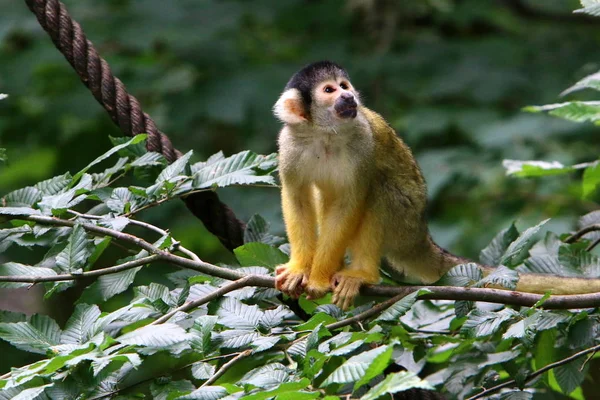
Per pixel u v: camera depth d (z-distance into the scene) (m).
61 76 18.91
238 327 7.54
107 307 15.80
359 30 20.69
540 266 9.45
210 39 18.81
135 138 8.75
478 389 8.91
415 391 9.12
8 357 15.00
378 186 10.78
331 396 6.14
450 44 19.67
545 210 16.64
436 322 9.36
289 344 7.67
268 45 20.05
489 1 20.94
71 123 19.19
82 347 6.71
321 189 10.67
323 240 10.16
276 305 9.31
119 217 8.30
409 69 19.06
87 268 8.16
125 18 18.83
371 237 10.54
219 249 17.78
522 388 8.38
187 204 9.98
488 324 7.74
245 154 9.16
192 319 8.01
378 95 18.88
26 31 18.34
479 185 17.34
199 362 7.46
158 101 19.09
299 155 10.54
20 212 8.26
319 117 10.39
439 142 18.92
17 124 18.30
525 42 19.88
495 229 16.34
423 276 11.66
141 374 9.82
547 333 8.80
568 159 16.42
